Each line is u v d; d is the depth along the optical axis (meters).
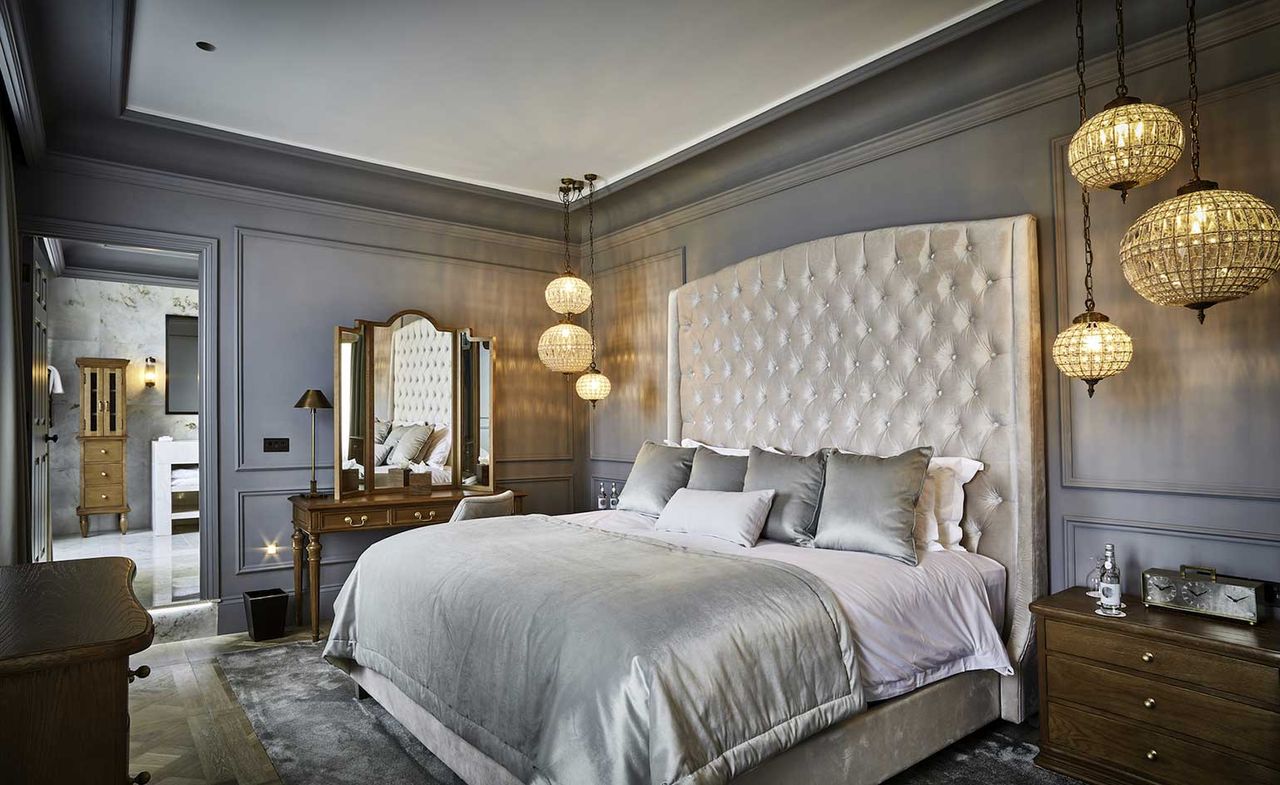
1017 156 3.13
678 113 3.97
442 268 5.22
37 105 3.33
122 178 4.10
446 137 4.29
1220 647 2.12
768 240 4.28
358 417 4.68
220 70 3.44
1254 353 2.47
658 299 5.05
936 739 2.51
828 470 3.15
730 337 4.30
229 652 3.90
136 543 6.88
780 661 2.02
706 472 3.68
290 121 4.04
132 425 7.80
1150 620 2.34
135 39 3.14
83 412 7.31
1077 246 2.91
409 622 2.69
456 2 2.88
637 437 5.25
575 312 4.85
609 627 1.93
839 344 3.69
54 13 2.84
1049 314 3.01
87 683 1.34
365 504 4.32
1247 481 2.48
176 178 4.23
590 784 1.75
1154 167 2.19
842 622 2.22
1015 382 2.99
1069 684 2.48
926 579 2.62
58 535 7.32
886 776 2.32
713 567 2.37
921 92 3.44
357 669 3.19
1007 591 2.95
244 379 4.44
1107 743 2.38
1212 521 2.56
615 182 5.05
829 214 3.93
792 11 2.97
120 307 7.73
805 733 2.00
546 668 1.98
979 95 3.26
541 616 2.10
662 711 1.72
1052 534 2.97
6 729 1.27
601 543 2.83
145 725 2.93
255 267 4.50
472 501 3.77
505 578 2.39
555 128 4.17
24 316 3.92
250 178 4.45
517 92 3.70
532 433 5.59
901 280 3.43
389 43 3.19
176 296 8.02
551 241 5.72
